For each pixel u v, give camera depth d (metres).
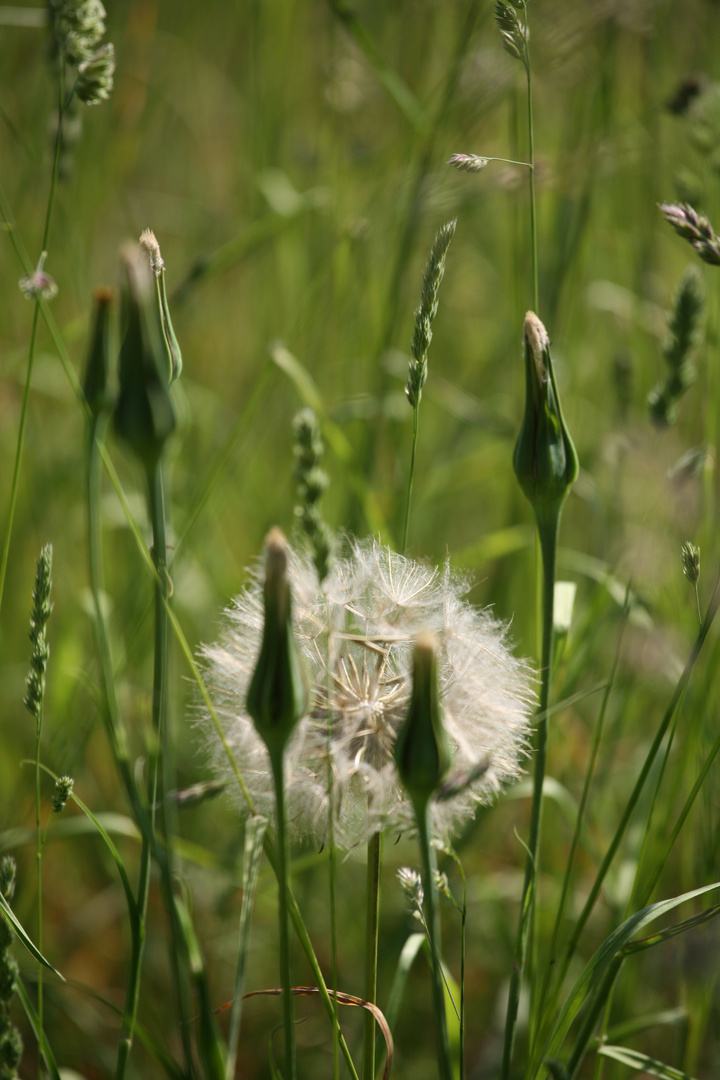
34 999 3.02
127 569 3.92
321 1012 3.28
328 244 4.41
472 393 4.83
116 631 3.60
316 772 1.78
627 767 3.77
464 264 5.30
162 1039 3.00
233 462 4.05
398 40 4.62
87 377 1.84
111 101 4.73
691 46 4.48
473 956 3.45
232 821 3.66
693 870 2.86
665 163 4.27
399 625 1.90
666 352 2.83
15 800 3.08
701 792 2.77
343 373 4.32
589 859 3.57
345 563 2.02
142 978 3.23
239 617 1.88
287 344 3.85
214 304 5.07
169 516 2.53
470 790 1.74
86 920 3.52
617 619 3.11
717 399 3.14
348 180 4.49
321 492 1.55
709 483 2.83
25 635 4.09
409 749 1.44
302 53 5.21
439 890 1.85
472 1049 3.33
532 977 2.30
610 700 3.53
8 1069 1.89
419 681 1.41
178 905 2.21
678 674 2.97
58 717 3.21
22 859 3.54
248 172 5.02
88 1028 3.06
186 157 5.93
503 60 3.51
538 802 2.00
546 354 1.79
